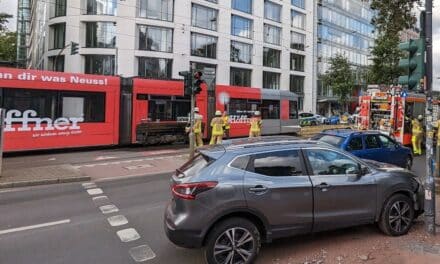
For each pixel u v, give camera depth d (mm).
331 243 6617
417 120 19969
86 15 44594
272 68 61312
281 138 6879
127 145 21594
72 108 18781
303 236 6969
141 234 7242
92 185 11617
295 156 6191
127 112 20547
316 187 6129
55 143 18297
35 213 8594
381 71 34875
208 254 5590
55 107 18281
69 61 45062
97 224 7832
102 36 44625
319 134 13242
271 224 5859
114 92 20078
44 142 17969
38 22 67812
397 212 6859
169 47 47344
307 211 6070
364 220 6555
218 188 5605
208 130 24047
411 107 20641
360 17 83562
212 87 24406
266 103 27781
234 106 25531
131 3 44812
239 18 56031
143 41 45688
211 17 52062
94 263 5965
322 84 71875
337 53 71562
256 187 5754
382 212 6734
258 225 5934
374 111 20875
